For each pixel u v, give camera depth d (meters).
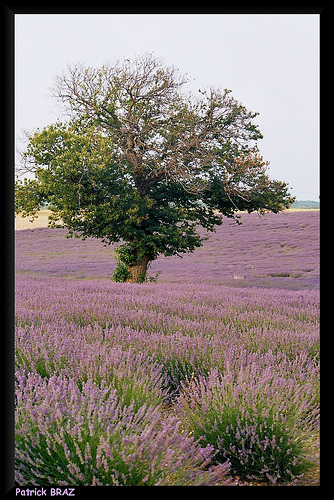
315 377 4.32
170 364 4.95
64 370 4.41
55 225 18.70
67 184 17.56
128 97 20.19
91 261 36.41
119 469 2.90
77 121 20.52
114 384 4.03
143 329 6.61
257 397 3.80
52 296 10.02
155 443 2.91
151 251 19.66
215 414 3.67
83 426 3.18
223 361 4.98
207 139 19.86
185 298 10.23
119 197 18.42
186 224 20.69
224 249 41.44
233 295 11.55
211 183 20.22
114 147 18.95
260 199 19.98
